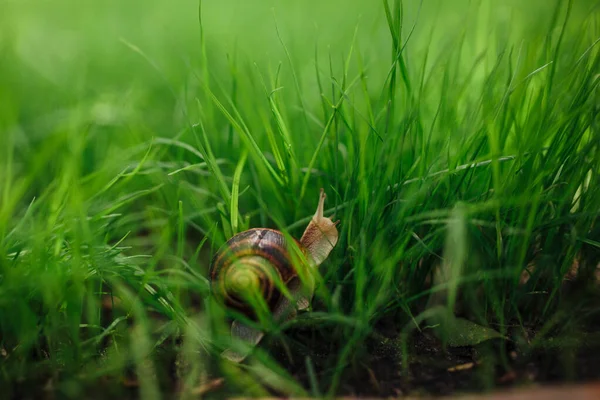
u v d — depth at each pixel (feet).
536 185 1.36
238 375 1.31
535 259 1.44
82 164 1.63
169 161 1.65
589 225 1.38
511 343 1.36
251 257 1.35
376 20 1.80
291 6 2.97
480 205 1.33
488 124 1.35
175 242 1.61
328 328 1.39
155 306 1.36
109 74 2.28
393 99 1.43
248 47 2.28
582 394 1.23
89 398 1.27
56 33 2.76
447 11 2.26
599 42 1.48
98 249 1.38
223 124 1.79
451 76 1.66
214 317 1.39
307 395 1.28
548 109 1.38
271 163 1.62
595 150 1.39
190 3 3.43
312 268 1.36
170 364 1.34
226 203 1.42
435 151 1.43
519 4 2.05
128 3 3.50
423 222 1.34
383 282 1.33
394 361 1.34
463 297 1.42
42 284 1.30
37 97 2.06
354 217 1.42
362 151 1.38
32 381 1.29
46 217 1.44
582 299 1.43
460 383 1.29
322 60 2.07
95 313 1.37
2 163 1.58
